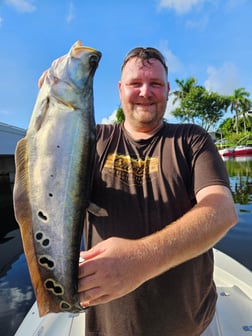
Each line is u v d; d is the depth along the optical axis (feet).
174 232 1.89
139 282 1.77
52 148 2.11
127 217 2.52
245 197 17.37
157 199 2.52
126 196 2.57
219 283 4.46
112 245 1.84
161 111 2.77
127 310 2.49
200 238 1.89
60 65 2.23
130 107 2.75
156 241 1.84
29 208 2.06
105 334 2.62
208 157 2.49
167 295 2.45
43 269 2.02
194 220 1.96
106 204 2.58
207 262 2.67
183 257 1.84
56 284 1.98
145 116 2.69
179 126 2.78
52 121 2.14
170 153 2.62
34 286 2.01
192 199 2.56
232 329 3.44
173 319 2.46
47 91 2.18
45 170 2.09
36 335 3.32
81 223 2.14
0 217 15.52
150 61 2.74
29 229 2.05
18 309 6.19
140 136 2.77
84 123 2.20
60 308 1.96
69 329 3.45
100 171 2.70
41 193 2.06
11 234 12.49
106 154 2.76
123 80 2.83
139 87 2.72
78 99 2.19
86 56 2.23
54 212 2.06
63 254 2.01
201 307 2.61
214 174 2.39
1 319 5.85
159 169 2.58
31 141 2.13
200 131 2.67
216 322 3.51
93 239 2.61
